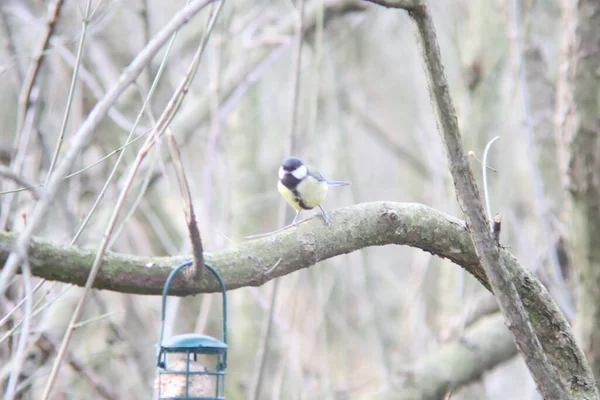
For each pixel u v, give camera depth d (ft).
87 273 14.88
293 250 16.71
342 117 53.16
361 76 59.36
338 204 49.93
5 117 42.29
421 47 15.53
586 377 19.71
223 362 19.76
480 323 40.04
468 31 43.19
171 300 37.29
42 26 35.88
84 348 40.42
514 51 36.17
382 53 62.95
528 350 17.37
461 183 16.58
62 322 34.73
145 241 45.78
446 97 15.88
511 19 36.40
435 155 49.21
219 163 41.86
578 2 28.40
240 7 51.16
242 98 54.44
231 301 51.55
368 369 54.03
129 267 15.16
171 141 14.58
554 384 17.51
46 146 36.70
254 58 43.14
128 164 39.24
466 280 42.39
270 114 60.90
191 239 14.70
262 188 54.54
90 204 40.81
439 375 38.09
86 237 36.68
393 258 70.79
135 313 47.83
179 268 15.46
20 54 32.89
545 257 38.19
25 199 31.83
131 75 12.73
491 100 41.29
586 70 28.32
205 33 19.80
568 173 29.27
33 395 38.09
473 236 16.98
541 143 39.37
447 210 41.32
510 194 42.65
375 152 73.36
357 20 51.16
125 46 48.44
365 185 71.72
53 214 37.88
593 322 29.66
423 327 45.14
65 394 38.47
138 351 42.34
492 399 51.78
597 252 29.09
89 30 33.30
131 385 44.11
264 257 16.38
